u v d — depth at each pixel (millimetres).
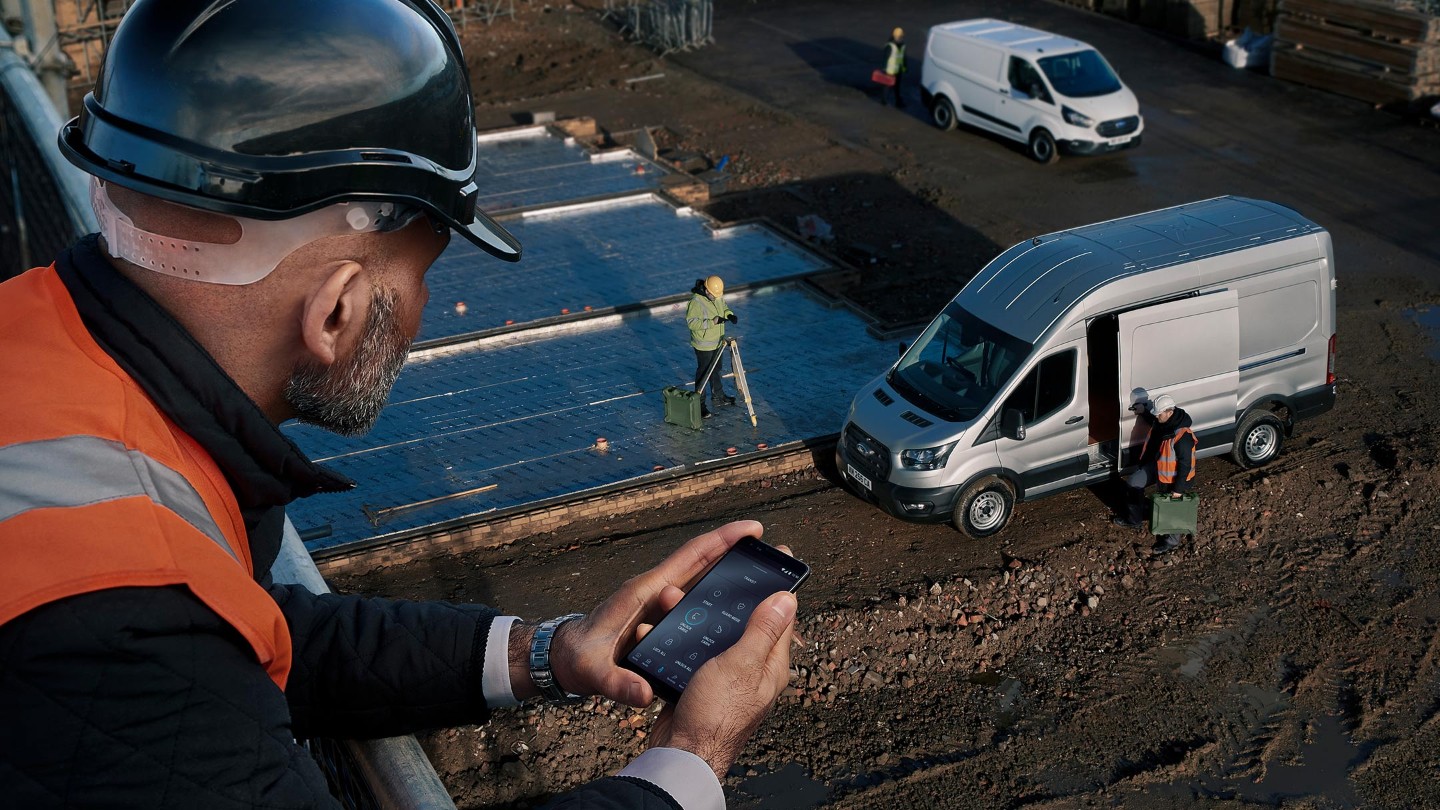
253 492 1451
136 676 1104
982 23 25391
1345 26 26328
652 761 1487
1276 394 13562
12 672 1068
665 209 20781
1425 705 10695
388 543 12031
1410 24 24891
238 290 1393
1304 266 13273
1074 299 12430
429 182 1453
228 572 1241
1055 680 11039
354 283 1455
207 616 1191
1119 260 12852
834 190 22500
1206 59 29531
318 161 1349
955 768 10039
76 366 1307
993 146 24531
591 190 21469
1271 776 9977
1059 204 21734
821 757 10141
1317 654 11312
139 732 1093
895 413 12695
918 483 12266
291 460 1450
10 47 7785
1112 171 23109
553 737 9875
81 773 1067
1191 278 12758
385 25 1448
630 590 2051
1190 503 12195
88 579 1108
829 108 26844
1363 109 25844
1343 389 15617
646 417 14484
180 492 1300
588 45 31203
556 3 34875
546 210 20422
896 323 16750
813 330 16734
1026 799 9734
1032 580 12109
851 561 12328
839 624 11312
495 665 1984
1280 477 13625
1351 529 13031
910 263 19516
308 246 1405
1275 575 12375
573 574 12000
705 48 31094
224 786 1126
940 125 25438
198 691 1142
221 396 1359
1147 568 12430
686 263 18609
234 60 1346
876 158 24016
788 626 1614
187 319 1398
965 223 21078
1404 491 13469
